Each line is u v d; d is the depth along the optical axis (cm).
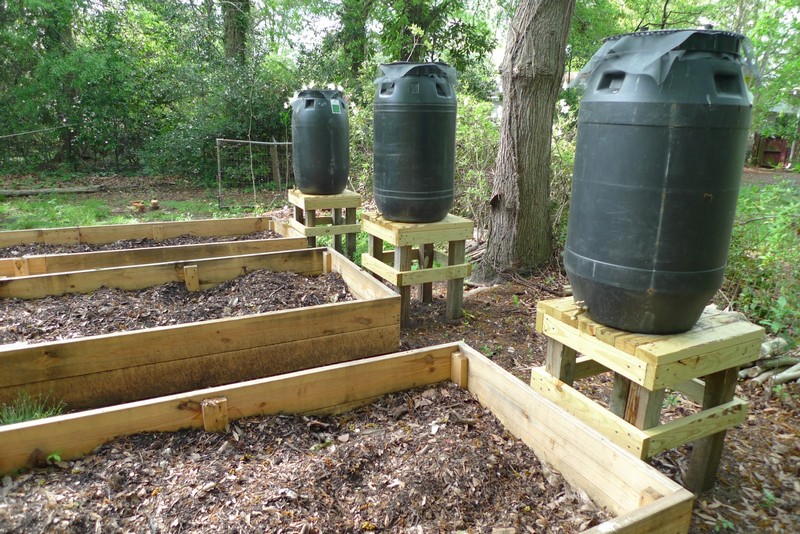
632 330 218
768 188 462
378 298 369
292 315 345
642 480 192
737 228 438
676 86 185
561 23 486
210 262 454
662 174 191
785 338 370
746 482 259
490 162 677
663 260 198
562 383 246
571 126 676
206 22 1291
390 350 383
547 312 245
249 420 257
